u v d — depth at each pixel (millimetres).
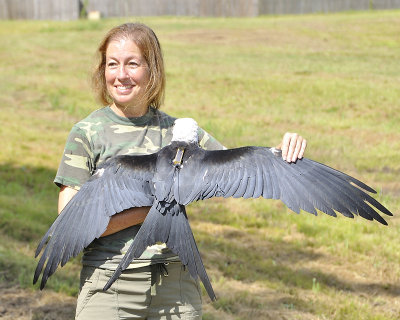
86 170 3232
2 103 14391
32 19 27266
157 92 3316
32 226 7594
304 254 7473
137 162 2861
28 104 14398
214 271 6867
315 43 19672
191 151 2822
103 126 3295
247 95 14492
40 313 5699
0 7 27406
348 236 7883
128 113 3324
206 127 12148
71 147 3229
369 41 19672
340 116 12914
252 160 2701
